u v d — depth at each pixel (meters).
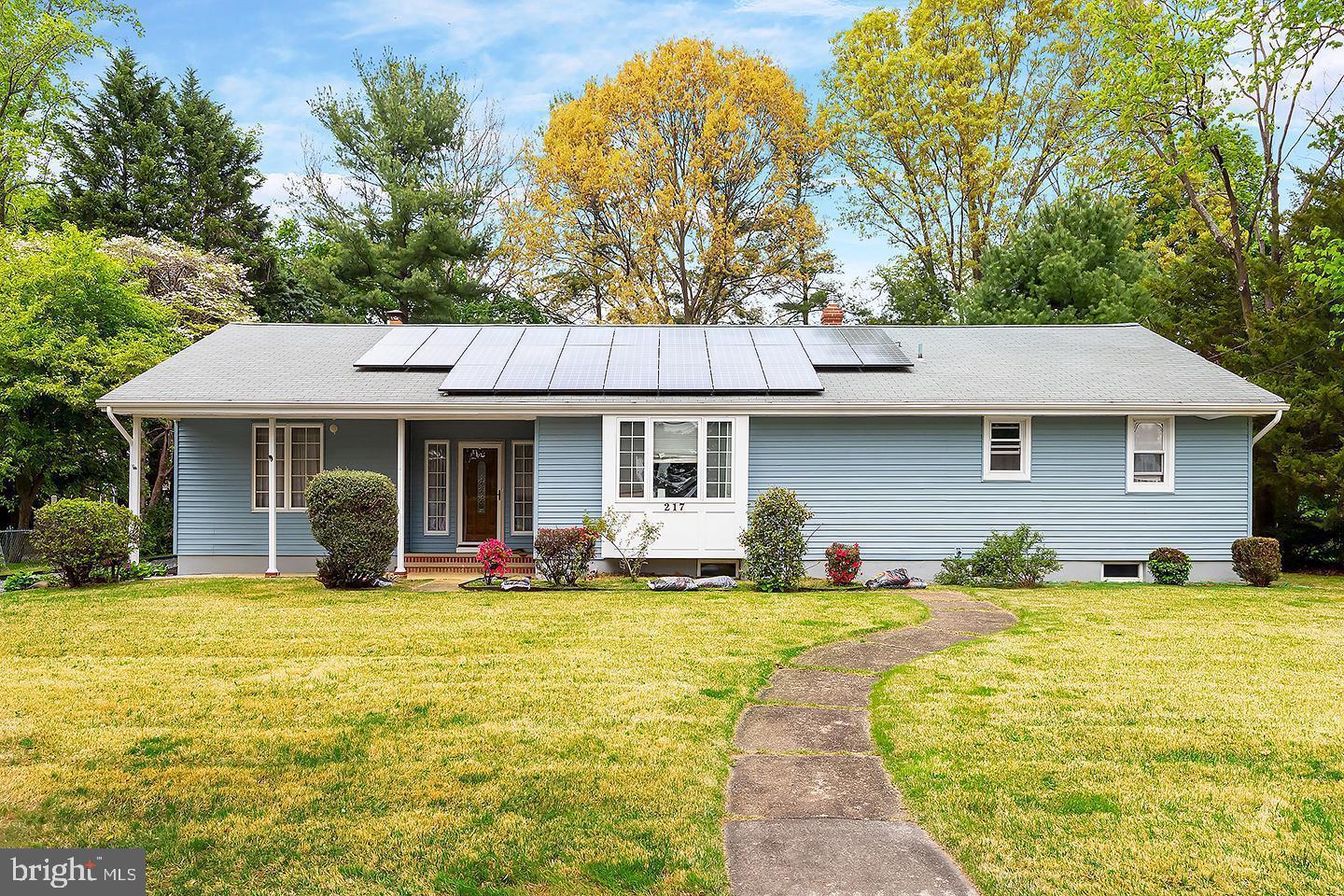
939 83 28.75
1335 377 16.48
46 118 25.59
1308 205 18.42
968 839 4.32
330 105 31.08
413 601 11.71
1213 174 22.53
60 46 23.81
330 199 32.03
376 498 12.98
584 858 4.13
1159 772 5.20
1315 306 16.98
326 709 6.51
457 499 16.47
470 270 34.00
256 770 5.25
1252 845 4.24
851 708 6.68
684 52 29.00
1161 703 6.66
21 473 20.25
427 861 4.09
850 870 4.03
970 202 29.42
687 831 4.42
